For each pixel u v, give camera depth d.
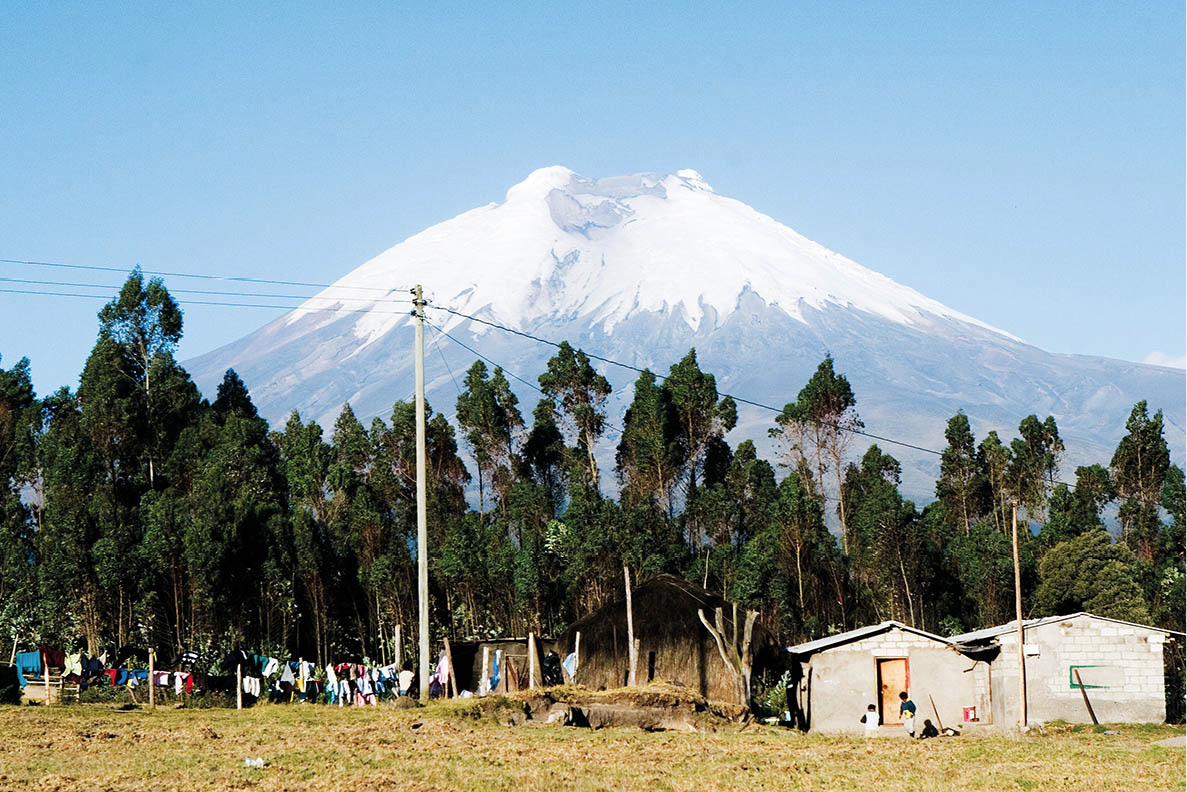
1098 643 54.66
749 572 79.25
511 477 105.62
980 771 38.94
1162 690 54.28
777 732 50.12
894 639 55.91
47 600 73.19
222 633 73.44
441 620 83.81
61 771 37.38
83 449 85.38
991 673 55.75
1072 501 100.06
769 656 57.00
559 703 50.59
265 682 64.00
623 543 82.12
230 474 88.62
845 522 103.94
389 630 81.44
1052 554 82.44
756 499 99.75
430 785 35.38
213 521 75.38
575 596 81.69
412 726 48.53
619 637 58.22
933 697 55.41
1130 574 79.12
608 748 43.00
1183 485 98.44
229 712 55.12
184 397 100.62
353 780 35.97
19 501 90.69
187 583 74.62
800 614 82.12
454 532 83.12
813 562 86.38
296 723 50.03
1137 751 43.94
